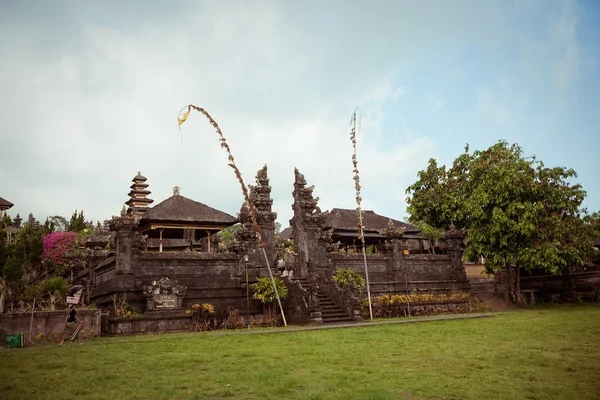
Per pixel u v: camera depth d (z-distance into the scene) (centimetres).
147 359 1402
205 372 1199
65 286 2420
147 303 2472
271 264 3003
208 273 2816
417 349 1526
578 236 3541
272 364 1291
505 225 3509
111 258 2738
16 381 1113
